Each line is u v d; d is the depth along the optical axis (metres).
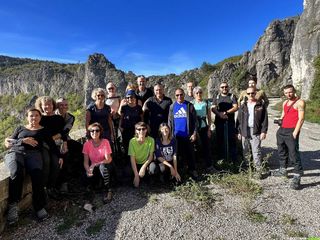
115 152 7.10
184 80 107.69
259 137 6.78
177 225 4.88
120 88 109.25
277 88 59.28
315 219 4.92
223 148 7.77
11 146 5.09
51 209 5.48
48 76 143.00
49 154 5.44
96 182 5.98
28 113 5.19
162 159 6.27
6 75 163.00
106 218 5.13
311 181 6.46
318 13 37.66
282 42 64.19
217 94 7.78
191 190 5.93
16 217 4.84
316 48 36.69
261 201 5.57
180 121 6.77
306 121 17.66
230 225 4.84
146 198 5.80
